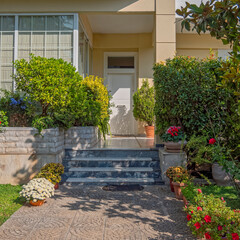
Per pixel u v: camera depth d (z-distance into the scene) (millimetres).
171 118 5672
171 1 6262
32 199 3811
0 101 6027
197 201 3180
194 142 4613
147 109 8680
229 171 3871
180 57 5586
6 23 6461
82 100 5902
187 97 5047
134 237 2938
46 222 3320
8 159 5160
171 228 3160
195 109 5207
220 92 4898
